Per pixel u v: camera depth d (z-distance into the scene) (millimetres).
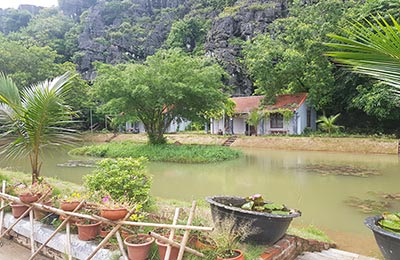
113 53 45156
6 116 5109
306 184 9242
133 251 2826
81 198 3660
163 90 16844
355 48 1825
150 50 45719
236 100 27250
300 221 5891
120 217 3057
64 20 55781
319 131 22125
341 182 9477
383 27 1756
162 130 19203
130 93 17141
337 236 5141
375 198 7609
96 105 31266
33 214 3893
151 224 2902
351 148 17484
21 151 5188
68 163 13781
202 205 5953
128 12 53344
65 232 3543
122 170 4625
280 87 24797
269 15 34125
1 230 4082
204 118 19750
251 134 24156
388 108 18578
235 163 13758
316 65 21953
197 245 2979
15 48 28000
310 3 28438
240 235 3262
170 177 10492
